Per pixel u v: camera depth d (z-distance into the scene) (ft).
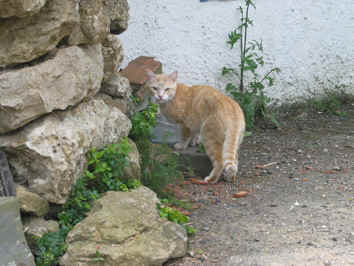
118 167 10.62
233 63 13.51
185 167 11.99
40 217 10.10
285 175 11.71
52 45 10.15
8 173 9.96
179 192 11.35
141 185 10.79
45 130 10.09
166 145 11.75
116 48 11.11
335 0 13.69
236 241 10.27
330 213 10.62
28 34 9.96
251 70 13.26
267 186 11.43
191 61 13.41
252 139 12.99
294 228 10.39
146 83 12.32
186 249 10.18
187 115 12.12
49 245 9.94
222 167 11.55
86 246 9.91
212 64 13.47
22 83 9.92
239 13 13.38
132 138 11.52
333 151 12.34
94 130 10.54
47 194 10.10
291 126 13.41
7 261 9.62
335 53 13.89
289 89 13.84
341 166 11.85
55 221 10.14
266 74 13.70
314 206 10.80
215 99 11.71
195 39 13.35
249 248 10.14
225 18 13.35
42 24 10.02
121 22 11.23
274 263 9.91
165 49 13.33
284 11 13.55
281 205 10.89
